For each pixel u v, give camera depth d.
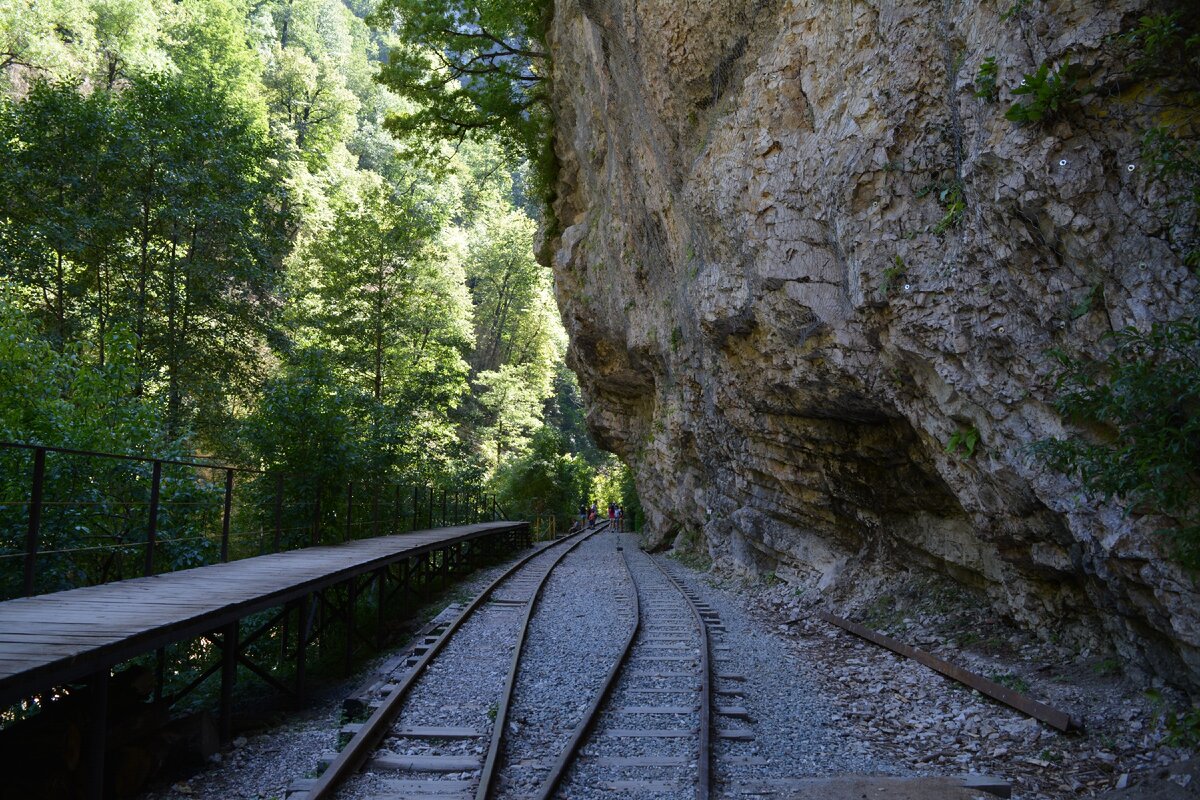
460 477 25.97
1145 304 4.82
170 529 9.64
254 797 5.13
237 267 18.30
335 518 14.21
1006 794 4.91
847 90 7.33
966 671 7.30
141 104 17.09
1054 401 5.54
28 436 8.23
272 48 51.25
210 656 10.10
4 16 22.80
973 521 7.54
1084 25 4.90
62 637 4.82
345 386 16.06
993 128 5.53
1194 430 4.35
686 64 10.63
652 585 14.85
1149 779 4.93
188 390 18.05
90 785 4.75
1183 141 4.59
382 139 57.53
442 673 7.83
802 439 10.96
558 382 64.75
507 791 4.87
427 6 20.16
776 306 8.91
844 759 5.59
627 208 16.17
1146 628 5.89
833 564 12.09
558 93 20.92
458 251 42.59
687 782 5.03
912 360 7.16
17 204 15.41
